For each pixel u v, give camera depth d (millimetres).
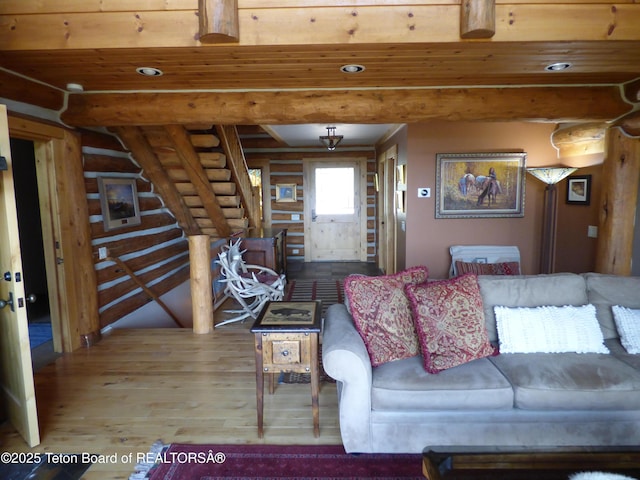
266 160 8062
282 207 8180
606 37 2234
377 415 2111
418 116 3402
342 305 2828
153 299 4887
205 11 2131
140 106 3359
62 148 3424
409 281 2508
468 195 4637
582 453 1708
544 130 4570
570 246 4449
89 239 3701
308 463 2100
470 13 2156
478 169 4605
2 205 2100
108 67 2695
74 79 2994
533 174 4371
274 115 3379
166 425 2447
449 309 2334
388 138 6168
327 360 2066
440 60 2607
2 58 2482
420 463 2100
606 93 3387
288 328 2227
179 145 4137
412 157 4613
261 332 2227
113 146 4188
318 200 8156
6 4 2252
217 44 2250
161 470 2057
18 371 2250
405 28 2230
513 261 4512
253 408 2629
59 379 3037
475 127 4574
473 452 1738
